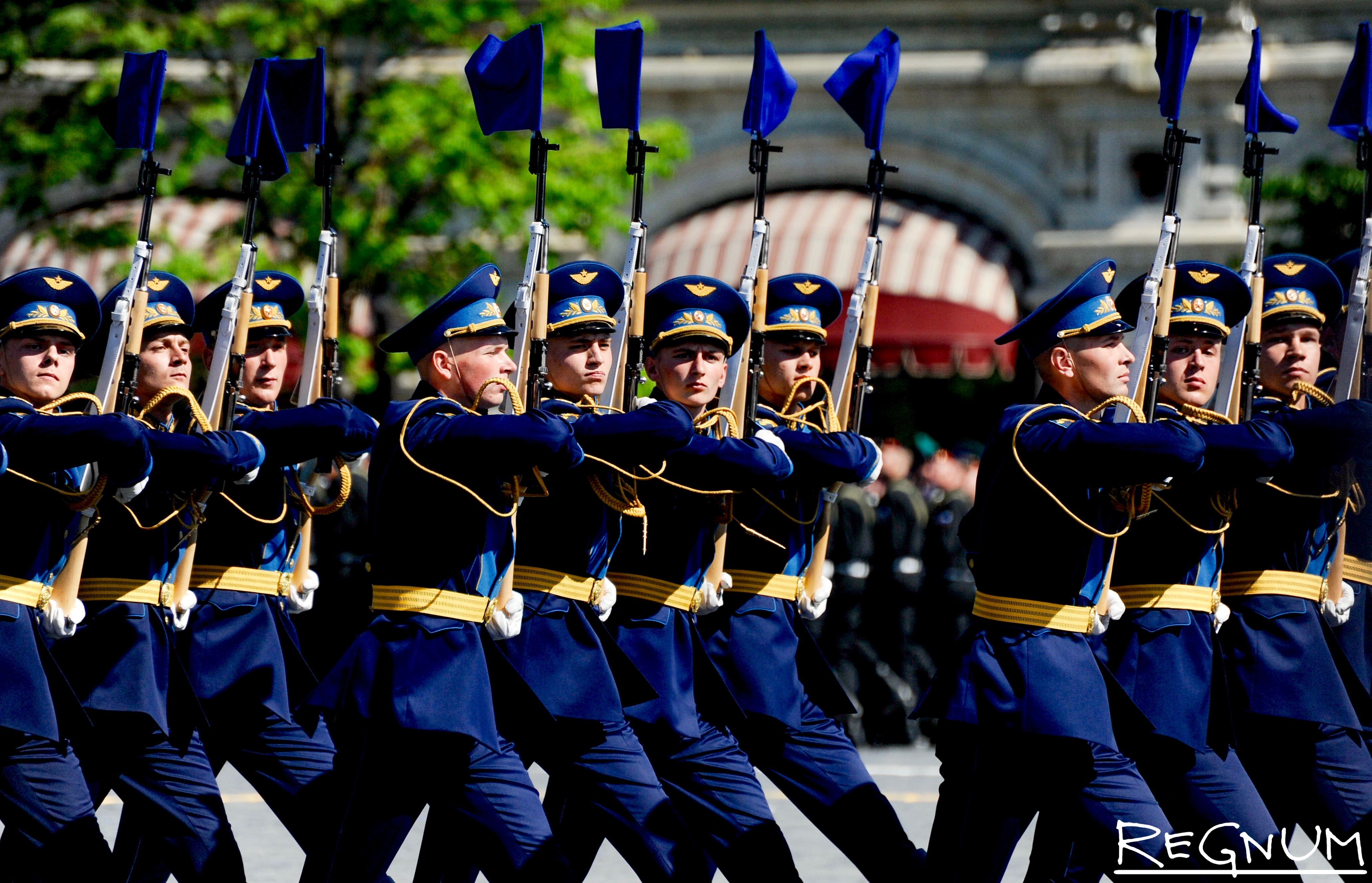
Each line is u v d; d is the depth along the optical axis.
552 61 61.91
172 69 68.19
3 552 22.12
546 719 22.42
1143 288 23.73
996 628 22.38
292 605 28.02
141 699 23.73
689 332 25.08
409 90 60.41
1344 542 25.56
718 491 24.03
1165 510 23.48
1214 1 70.75
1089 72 71.56
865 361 27.17
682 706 24.14
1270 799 25.11
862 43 74.00
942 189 73.75
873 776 44.66
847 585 49.91
